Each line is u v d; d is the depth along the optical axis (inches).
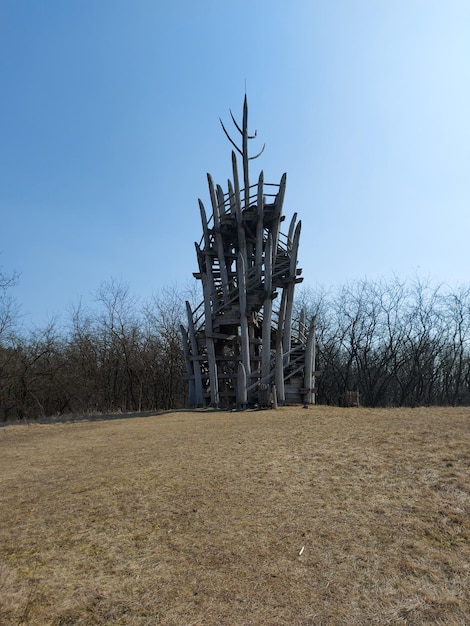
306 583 178.2
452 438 367.2
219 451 380.8
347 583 177.3
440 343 1521.9
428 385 1619.1
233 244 888.3
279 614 160.4
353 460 328.5
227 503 259.9
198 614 162.1
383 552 199.3
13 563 204.5
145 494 280.5
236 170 810.8
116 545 217.8
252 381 808.9
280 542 211.3
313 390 781.9
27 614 165.9
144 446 426.0
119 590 179.2
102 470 344.2
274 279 798.5
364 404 1547.7
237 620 157.9
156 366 1318.9
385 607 162.6
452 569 184.4
